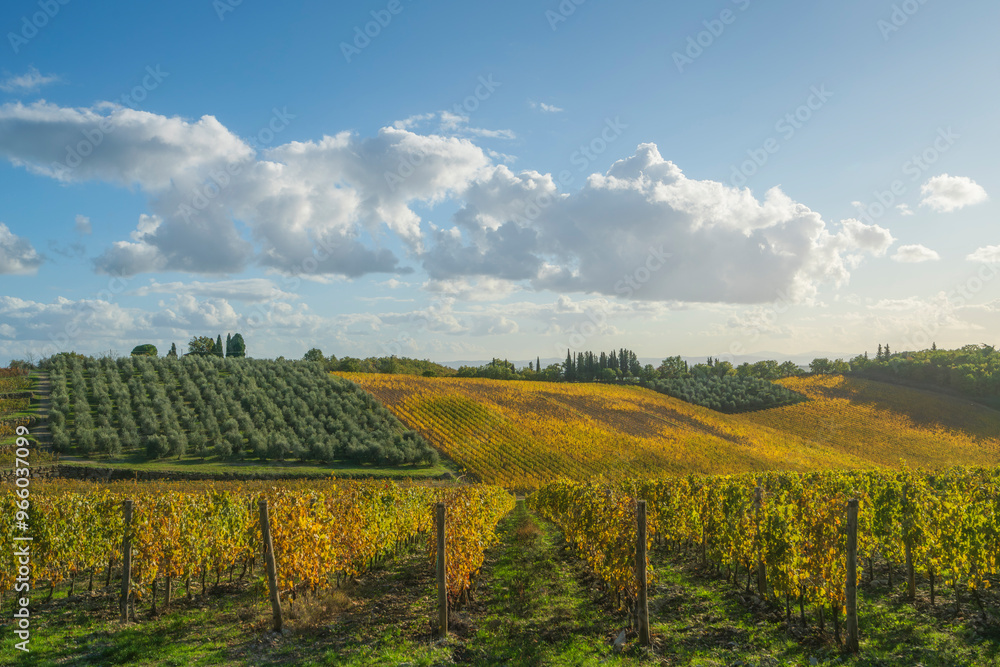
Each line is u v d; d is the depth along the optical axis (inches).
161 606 452.1
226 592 504.7
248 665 323.3
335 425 2251.5
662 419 3171.8
